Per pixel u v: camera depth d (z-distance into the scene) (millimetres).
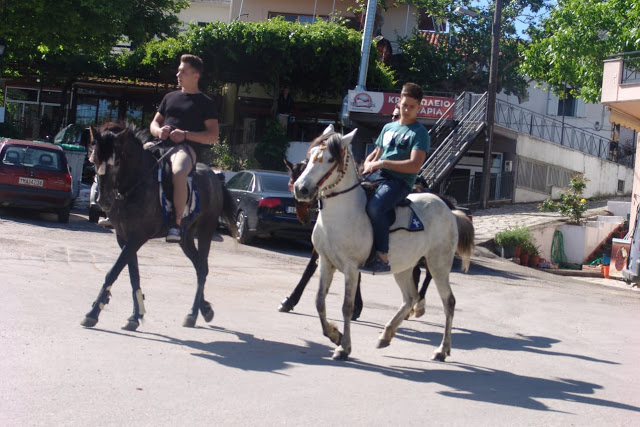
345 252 6633
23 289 8125
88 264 10602
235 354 6367
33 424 4172
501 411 5387
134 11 24312
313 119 30750
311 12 34562
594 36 25656
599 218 26203
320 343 7277
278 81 29047
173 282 10055
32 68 31016
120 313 7594
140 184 6930
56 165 15992
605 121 37938
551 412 5492
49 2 21578
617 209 28188
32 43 24000
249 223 15781
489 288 13961
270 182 16297
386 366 6590
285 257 14789
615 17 24734
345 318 6652
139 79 31328
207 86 30469
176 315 7859
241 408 4836
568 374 6992
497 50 26797
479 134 26844
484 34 34406
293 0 34562
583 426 5188
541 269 21188
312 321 8453
